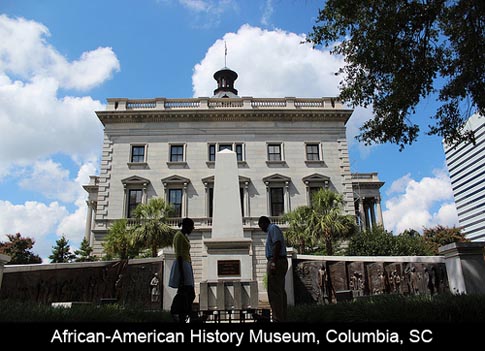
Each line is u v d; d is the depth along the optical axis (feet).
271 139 115.96
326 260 50.44
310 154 115.96
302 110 116.37
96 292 43.16
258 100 120.16
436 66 37.01
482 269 28.27
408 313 16.48
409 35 36.01
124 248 81.87
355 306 19.47
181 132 115.14
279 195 111.45
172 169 111.55
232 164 51.65
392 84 37.55
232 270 42.32
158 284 47.09
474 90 35.53
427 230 140.26
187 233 24.97
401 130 39.14
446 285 33.78
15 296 34.63
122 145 113.60
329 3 37.37
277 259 20.84
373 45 36.01
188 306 22.44
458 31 35.88
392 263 42.24
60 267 39.83
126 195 108.47
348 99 41.32
